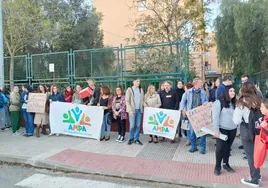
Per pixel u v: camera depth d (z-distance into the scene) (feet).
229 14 63.00
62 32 66.59
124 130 26.76
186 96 23.53
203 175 17.66
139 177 17.70
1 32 35.27
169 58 33.55
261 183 16.20
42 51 71.97
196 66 61.00
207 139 27.40
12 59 40.16
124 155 22.29
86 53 36.37
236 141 26.21
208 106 22.06
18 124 31.58
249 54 59.98
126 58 34.86
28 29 53.42
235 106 17.08
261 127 14.70
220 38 65.41
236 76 65.21
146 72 34.14
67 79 37.22
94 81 33.50
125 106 26.22
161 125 26.00
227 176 17.40
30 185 17.01
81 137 28.78
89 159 21.18
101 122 27.30
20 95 32.73
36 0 63.16
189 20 59.82
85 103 31.09
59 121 29.55
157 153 22.81
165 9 59.88
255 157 14.84
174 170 18.67
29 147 24.85
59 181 17.70
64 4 74.08
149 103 26.78
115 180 17.89
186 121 23.65
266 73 45.06
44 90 31.30
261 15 57.00
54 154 22.43
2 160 21.89
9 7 49.98
